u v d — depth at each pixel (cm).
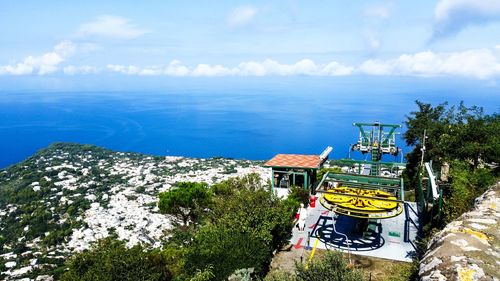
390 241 1274
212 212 1520
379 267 1098
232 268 1017
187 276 1090
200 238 1173
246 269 968
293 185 1919
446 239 441
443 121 2294
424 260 430
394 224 1426
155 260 1292
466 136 1711
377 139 2380
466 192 1006
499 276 356
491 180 1112
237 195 1388
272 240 1225
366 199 1239
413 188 2094
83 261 1242
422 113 2630
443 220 1031
